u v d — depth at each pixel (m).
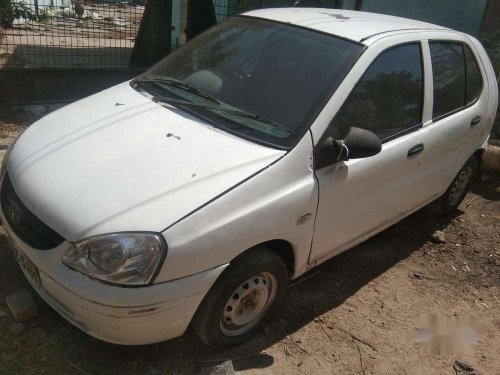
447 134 3.87
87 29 10.57
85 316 2.33
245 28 3.56
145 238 2.27
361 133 2.84
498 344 3.33
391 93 3.34
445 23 8.74
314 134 2.83
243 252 2.61
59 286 2.35
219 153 2.66
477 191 5.55
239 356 2.88
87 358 2.73
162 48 7.83
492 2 8.16
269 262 2.73
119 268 2.25
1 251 3.40
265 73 3.17
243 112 2.98
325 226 3.02
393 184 3.47
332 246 3.20
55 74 6.30
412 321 3.42
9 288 3.13
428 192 4.01
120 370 2.69
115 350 2.79
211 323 2.63
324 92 2.95
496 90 4.59
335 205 3.01
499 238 4.60
